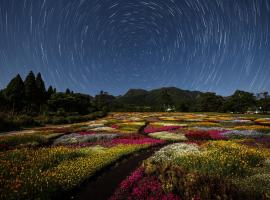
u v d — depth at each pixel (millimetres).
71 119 63688
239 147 17938
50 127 49406
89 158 16828
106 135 31750
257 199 8508
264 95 124688
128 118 79125
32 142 26922
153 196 9602
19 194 9219
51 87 113312
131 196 10078
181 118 71812
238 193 8648
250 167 13539
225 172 12344
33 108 84438
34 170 12648
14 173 12000
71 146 24891
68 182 11172
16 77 83312
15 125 46844
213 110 123875
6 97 78938
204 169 12844
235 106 113375
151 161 14578
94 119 78500
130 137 30641
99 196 10844
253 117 70062
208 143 21250
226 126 45000
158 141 27234
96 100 150000
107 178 13461
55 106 89125
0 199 8781
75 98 95375
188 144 22359
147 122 60812
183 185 9664
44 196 9594
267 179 10789
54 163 15430
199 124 48969
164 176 11211
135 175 12438
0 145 22906
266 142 24156
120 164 16750
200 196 8438
